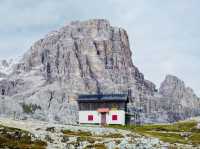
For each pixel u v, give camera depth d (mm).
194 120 186250
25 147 61781
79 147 67688
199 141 100375
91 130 90312
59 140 72062
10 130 72625
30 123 92375
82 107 162375
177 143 88250
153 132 123750
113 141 75562
